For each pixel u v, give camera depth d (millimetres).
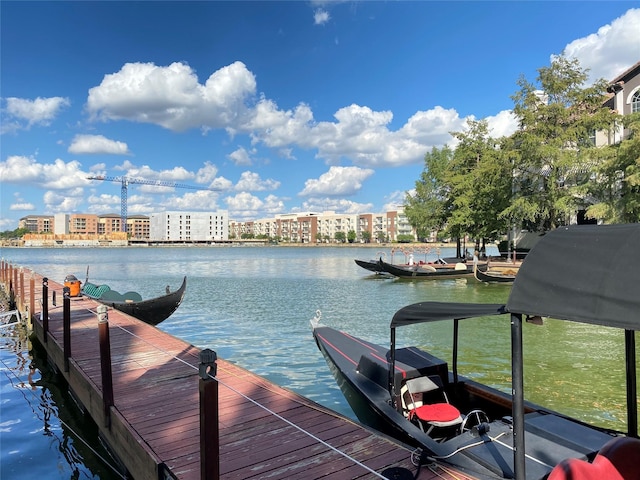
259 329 15523
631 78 32281
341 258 77188
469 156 40438
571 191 28438
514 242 39469
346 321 17062
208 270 46688
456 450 4691
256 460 4934
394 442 5277
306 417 6082
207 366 4008
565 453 4457
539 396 8812
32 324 14102
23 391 9750
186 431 5723
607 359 11289
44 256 87812
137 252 113250
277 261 67438
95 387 7270
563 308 3270
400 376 6285
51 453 6891
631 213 25031
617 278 3158
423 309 5379
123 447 5969
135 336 11180
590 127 29438
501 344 12930
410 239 141375
